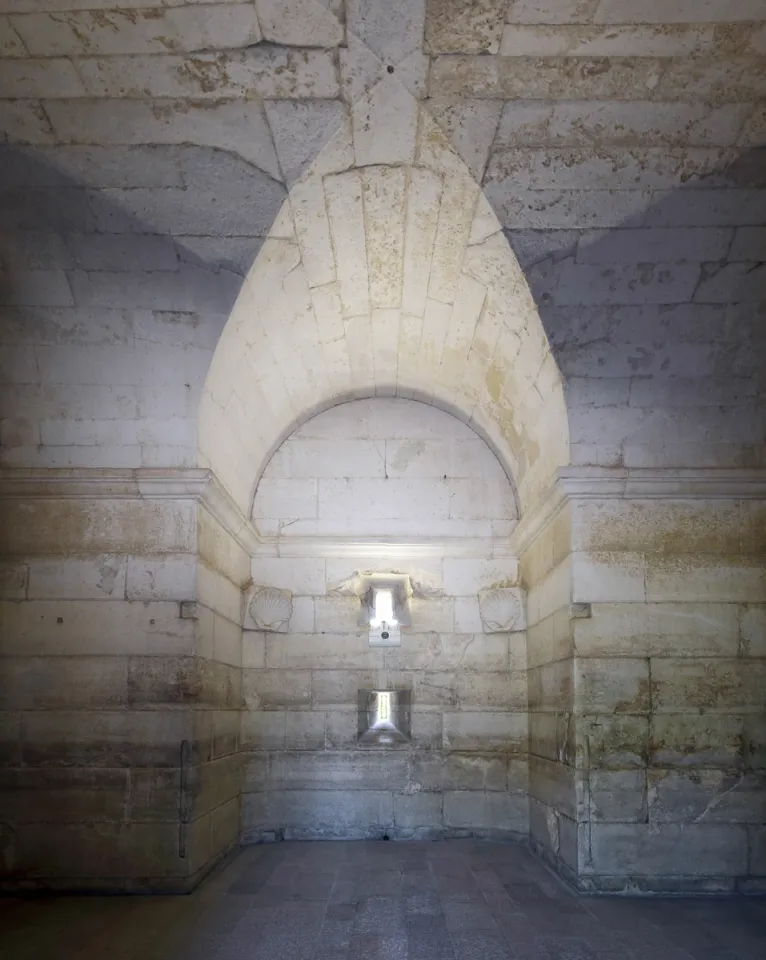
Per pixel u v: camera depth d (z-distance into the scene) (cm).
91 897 582
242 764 830
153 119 525
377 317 747
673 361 635
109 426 648
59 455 648
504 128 533
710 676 625
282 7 462
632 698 621
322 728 844
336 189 574
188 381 638
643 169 552
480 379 780
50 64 493
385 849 775
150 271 598
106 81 504
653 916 536
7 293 607
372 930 500
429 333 757
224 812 730
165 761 611
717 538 643
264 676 850
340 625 863
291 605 859
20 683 621
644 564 639
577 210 573
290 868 684
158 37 479
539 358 657
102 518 643
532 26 473
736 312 616
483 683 853
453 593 873
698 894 593
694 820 605
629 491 643
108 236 581
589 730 617
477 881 636
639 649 628
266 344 708
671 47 485
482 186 564
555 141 539
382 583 869
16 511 643
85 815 603
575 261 595
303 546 871
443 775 838
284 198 570
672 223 577
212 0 458
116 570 636
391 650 859
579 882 596
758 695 622
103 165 548
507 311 652
